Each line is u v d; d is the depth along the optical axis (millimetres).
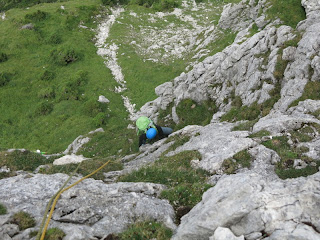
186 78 37438
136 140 32438
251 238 8250
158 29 63938
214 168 14945
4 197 11945
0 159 18109
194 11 69312
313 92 21516
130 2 75562
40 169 17188
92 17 68750
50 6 70812
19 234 9727
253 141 15938
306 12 37938
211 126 22375
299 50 25188
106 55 57344
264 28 39000
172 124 34625
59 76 52406
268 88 25359
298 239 7535
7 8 72625
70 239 9383
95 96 47125
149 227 10102
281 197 8812
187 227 9359
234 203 9062
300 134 16141
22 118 44688
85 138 35875
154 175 15273
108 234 9805
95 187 13055
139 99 46062
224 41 46625
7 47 57938
